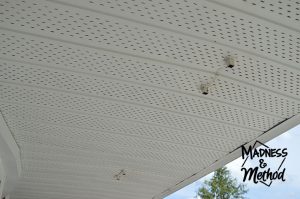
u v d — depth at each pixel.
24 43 2.32
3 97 2.98
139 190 5.91
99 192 6.17
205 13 2.03
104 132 3.62
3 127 3.46
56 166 4.81
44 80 2.73
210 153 4.03
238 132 3.45
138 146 3.96
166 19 2.09
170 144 3.85
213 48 2.31
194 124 3.35
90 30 2.21
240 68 2.49
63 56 2.45
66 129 3.59
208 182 15.84
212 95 2.85
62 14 2.08
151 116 3.25
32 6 2.03
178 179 5.13
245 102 2.91
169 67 2.53
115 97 2.95
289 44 2.22
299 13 1.96
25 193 6.36
